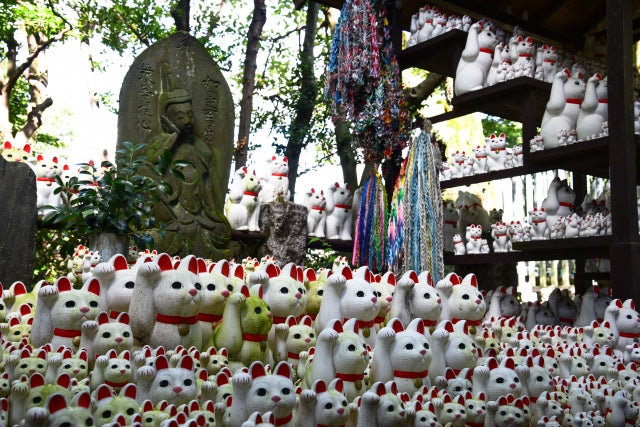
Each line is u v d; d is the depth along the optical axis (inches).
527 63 307.0
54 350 148.5
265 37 665.6
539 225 302.2
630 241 258.5
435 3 362.0
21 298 184.1
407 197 313.3
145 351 141.3
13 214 257.0
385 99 328.8
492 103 324.5
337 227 396.2
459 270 446.3
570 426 160.2
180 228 340.5
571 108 295.3
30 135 631.2
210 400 128.2
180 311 152.9
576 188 393.1
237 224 361.4
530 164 312.2
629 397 180.7
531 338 226.1
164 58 372.5
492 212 390.6
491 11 369.7
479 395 153.9
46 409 106.3
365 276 179.9
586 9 378.6
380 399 129.7
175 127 356.8
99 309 155.5
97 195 256.7
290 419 124.7
